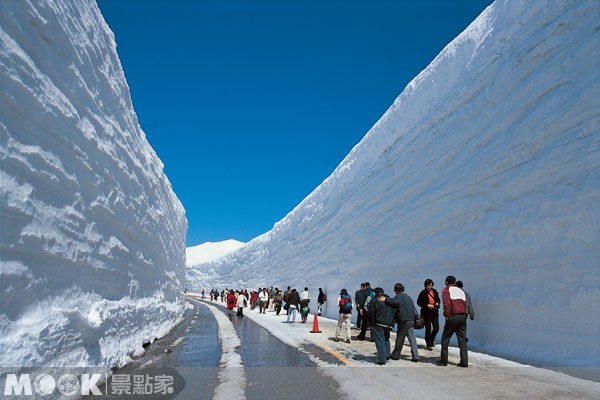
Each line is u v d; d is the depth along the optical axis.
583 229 7.21
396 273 14.63
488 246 9.60
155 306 11.56
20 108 4.59
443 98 15.75
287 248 38.00
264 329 13.59
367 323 10.93
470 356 8.05
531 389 5.44
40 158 5.00
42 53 5.22
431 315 9.11
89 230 6.68
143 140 12.14
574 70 9.10
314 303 24.58
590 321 6.62
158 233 13.72
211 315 20.44
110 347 6.83
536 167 8.95
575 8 9.59
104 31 8.02
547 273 7.80
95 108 7.30
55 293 5.29
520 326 8.02
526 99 10.48
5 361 3.87
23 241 4.51
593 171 7.49
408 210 15.37
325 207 29.98
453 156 13.64
